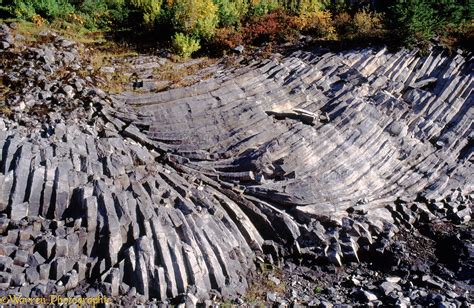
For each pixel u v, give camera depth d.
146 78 18.47
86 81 17.28
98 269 11.73
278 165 15.91
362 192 16.30
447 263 14.57
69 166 13.12
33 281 11.10
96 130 15.44
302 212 14.97
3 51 17.39
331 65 20.20
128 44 20.44
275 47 21.14
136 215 12.75
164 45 20.66
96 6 21.78
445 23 21.53
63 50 18.55
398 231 15.71
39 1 20.25
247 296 12.77
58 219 12.25
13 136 13.56
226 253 13.27
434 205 16.52
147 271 11.89
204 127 16.59
